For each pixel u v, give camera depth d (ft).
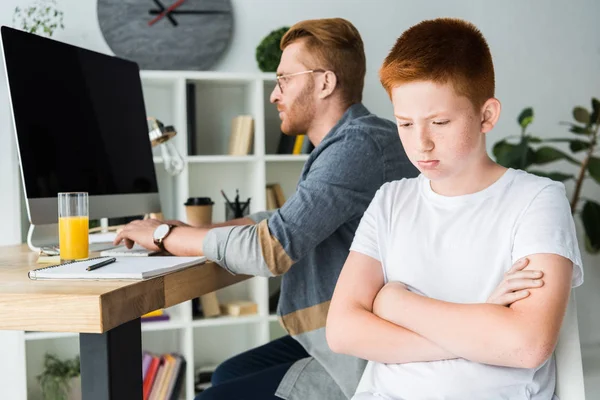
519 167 11.63
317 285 5.38
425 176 3.82
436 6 12.13
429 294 3.71
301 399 5.17
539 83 12.60
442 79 3.41
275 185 10.91
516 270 3.41
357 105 5.91
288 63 5.96
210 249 5.04
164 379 9.87
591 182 12.82
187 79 10.44
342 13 11.80
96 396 3.90
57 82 5.87
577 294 12.48
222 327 11.46
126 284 3.89
